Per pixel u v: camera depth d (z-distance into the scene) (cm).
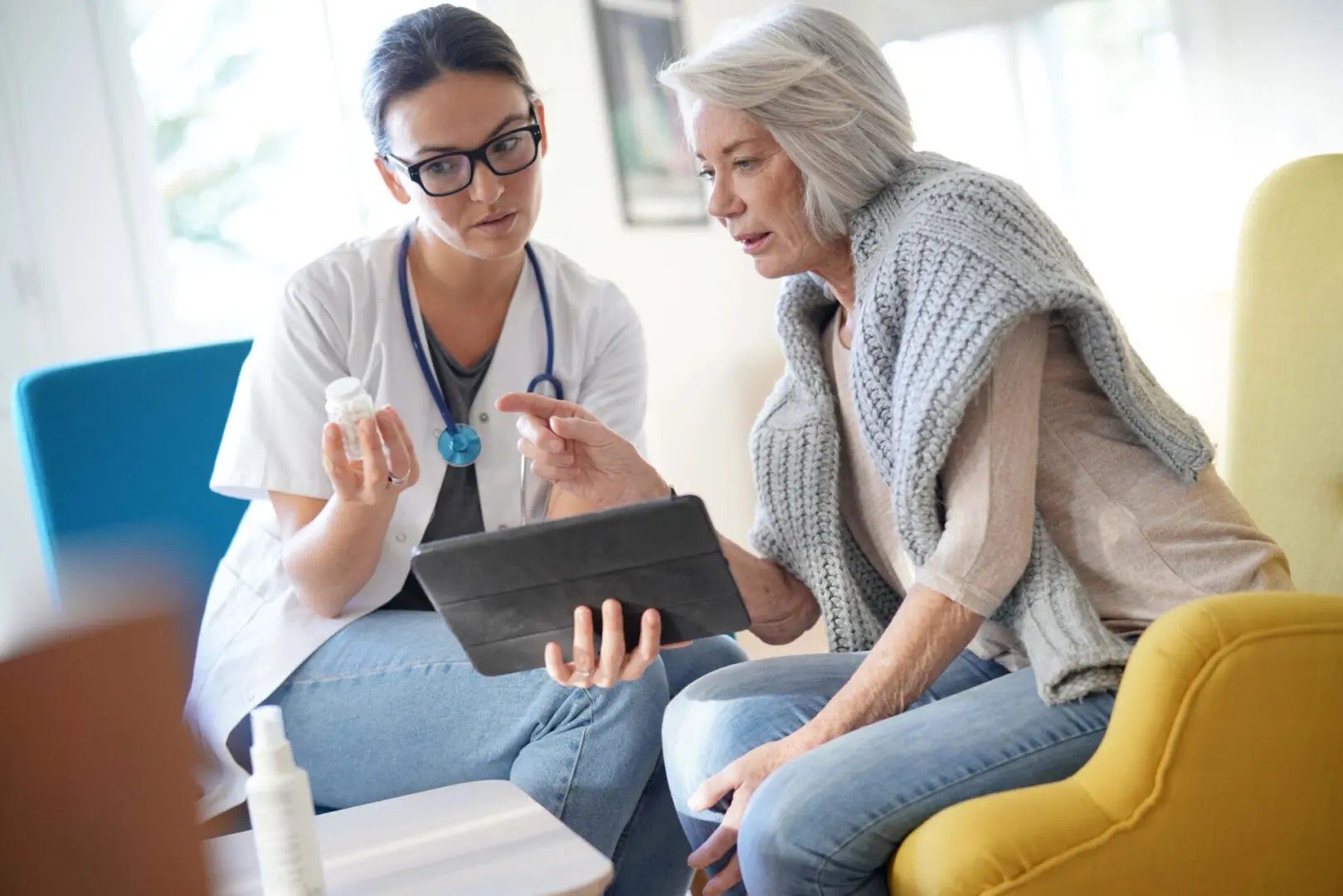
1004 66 417
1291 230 148
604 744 139
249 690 150
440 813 115
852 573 145
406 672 147
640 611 116
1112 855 98
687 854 155
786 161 129
